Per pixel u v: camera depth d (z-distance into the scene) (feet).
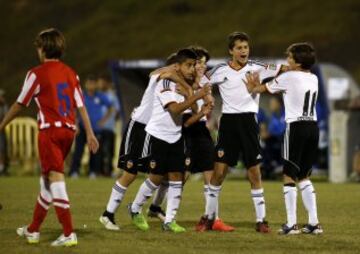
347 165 197.88
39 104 86.22
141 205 101.55
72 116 87.15
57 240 87.15
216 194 101.09
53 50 87.30
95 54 402.31
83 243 89.51
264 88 97.96
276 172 200.44
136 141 101.96
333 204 133.08
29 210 120.98
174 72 98.68
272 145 198.80
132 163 101.60
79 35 426.51
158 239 93.25
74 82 87.76
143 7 442.91
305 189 98.78
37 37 87.81
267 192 154.71
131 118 103.40
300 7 410.52
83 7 455.22
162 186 110.32
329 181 197.57
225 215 117.70
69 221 86.99
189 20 421.59
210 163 105.70
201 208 126.72
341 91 208.44
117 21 435.12
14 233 96.63
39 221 88.74
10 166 234.38
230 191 157.38
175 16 430.61
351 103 200.54
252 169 99.76
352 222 109.81
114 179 193.77
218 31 400.88
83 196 144.77
